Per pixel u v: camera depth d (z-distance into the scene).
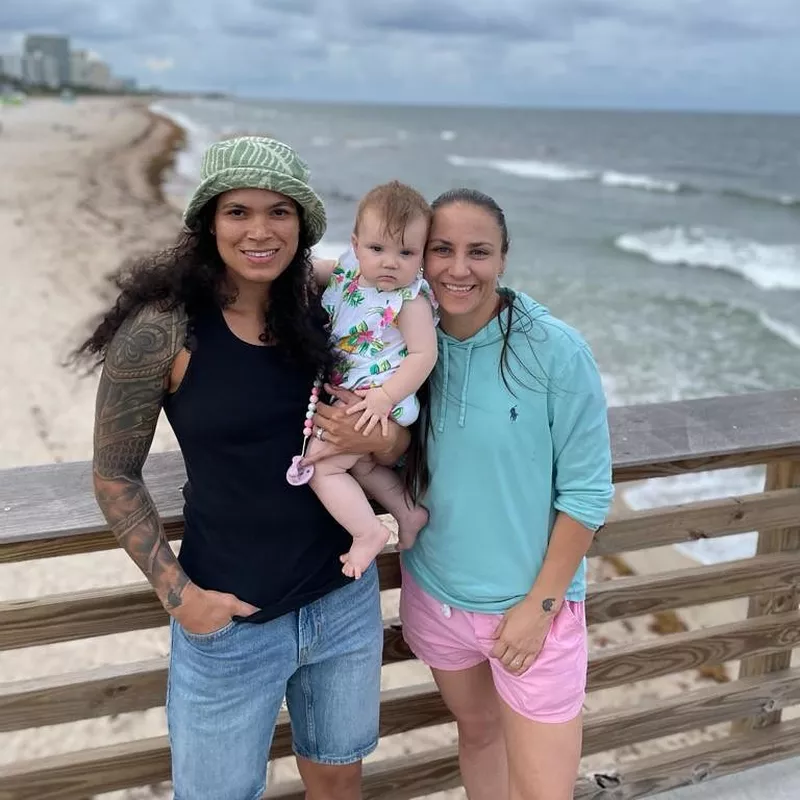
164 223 23.50
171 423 1.73
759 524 2.53
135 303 1.64
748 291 18.45
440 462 1.90
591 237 25.80
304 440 1.77
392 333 1.86
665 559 6.55
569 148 67.31
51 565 5.84
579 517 1.86
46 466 2.04
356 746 2.02
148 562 1.72
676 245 24.62
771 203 35.03
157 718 4.38
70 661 4.83
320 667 1.94
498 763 2.29
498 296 1.86
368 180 39.78
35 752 4.11
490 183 40.28
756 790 2.73
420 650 2.15
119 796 3.59
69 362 1.86
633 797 2.67
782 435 2.36
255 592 1.78
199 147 51.25
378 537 1.86
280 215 1.64
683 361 12.73
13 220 22.66
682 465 2.34
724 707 2.72
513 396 1.83
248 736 1.84
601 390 1.84
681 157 59.41
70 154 43.09
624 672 2.54
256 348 1.69
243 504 1.75
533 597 1.91
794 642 2.74
